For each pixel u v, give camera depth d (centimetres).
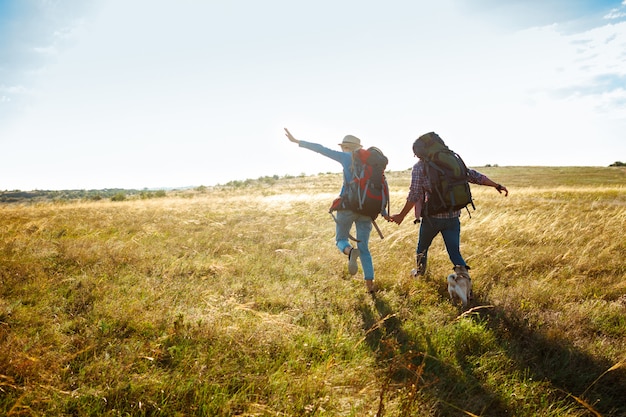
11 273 474
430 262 589
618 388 274
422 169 459
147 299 410
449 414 246
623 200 2047
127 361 281
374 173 450
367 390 262
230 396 254
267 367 287
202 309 390
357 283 502
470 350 324
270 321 338
